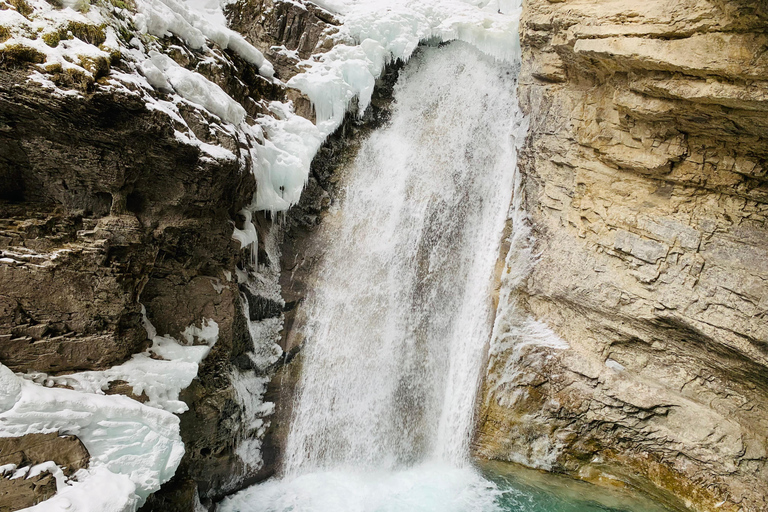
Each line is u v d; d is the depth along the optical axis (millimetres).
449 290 11125
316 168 11094
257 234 9758
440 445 10445
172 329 7797
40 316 6141
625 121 8711
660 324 8727
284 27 11680
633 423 9055
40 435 5531
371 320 10609
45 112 5859
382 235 11188
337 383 10117
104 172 6539
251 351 9297
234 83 9750
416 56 12547
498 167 11586
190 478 7637
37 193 6484
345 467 9836
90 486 5566
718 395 8531
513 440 10070
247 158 8664
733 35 6711
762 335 7652
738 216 8062
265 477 9156
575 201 9875
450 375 10727
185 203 7527
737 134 7547
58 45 6082
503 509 8883
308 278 10500
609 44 8039
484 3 12992
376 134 12070
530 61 10539
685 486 8570
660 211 8734
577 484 9453
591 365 9500
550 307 10258
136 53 7395
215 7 11711
